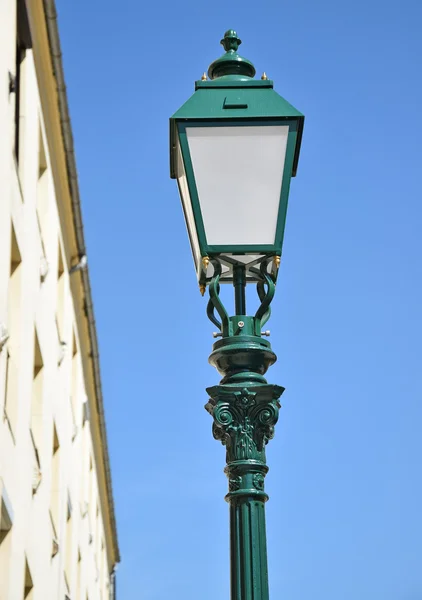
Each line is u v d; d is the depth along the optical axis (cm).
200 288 740
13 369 1781
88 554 3597
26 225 1931
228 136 729
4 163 1638
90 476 3744
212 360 729
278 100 742
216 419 699
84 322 3178
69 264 2786
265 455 702
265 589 664
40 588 2162
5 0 1680
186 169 720
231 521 687
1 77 1634
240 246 713
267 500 697
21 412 1839
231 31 802
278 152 727
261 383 716
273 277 727
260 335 729
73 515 3006
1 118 1619
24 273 1902
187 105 735
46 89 2195
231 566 676
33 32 1991
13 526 1755
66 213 2644
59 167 2455
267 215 718
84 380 3388
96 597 4028
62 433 2648
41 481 2152
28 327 1955
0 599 1695
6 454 1661
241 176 722
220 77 757
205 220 714
